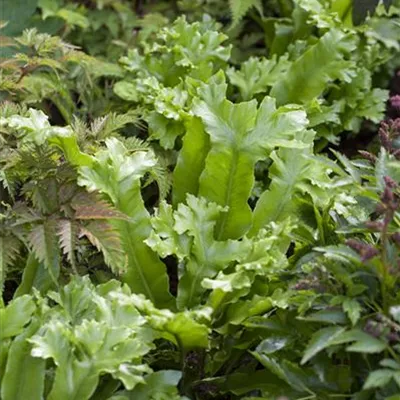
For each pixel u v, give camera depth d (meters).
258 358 1.50
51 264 1.55
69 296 1.54
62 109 1.91
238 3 2.03
